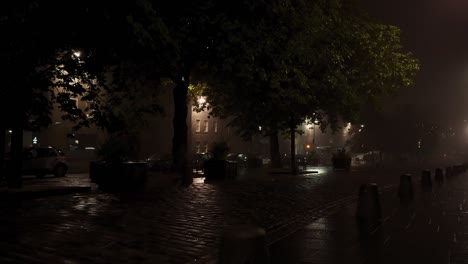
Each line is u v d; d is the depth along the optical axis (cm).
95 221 944
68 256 661
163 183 1898
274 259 689
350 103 3103
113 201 1288
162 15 1300
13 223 899
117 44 1171
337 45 2475
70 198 1337
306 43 1731
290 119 3300
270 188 1883
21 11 1023
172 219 1007
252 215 1102
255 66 1512
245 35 1391
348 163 4112
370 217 1063
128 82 2381
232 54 1457
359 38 2944
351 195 1652
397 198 1612
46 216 990
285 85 2112
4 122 1195
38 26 1059
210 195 1515
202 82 2753
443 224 1019
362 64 3075
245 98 2505
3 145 1334
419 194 1792
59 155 2569
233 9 1388
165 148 4797
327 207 1298
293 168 3244
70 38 1130
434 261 681
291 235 880
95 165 1750
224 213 1120
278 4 1392
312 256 709
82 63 1289
